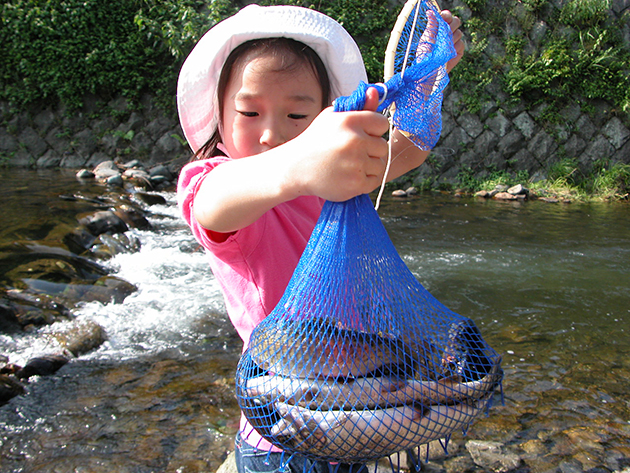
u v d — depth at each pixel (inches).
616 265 241.9
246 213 33.6
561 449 105.4
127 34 459.2
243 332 45.8
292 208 50.3
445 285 209.6
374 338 34.8
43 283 178.5
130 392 126.7
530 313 182.7
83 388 128.3
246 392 35.9
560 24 497.0
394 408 32.0
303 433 32.4
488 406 35.5
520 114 475.5
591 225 330.6
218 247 40.8
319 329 34.0
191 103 48.5
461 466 98.8
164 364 141.5
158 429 111.7
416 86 36.1
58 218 255.9
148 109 461.1
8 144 439.2
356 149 27.7
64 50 436.1
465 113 471.5
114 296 183.8
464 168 467.2
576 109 480.1
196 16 444.5
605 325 173.5
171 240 262.1
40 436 108.6
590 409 121.3
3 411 116.9
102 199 317.4
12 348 142.2
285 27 42.5
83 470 98.3
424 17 44.6
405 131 38.2
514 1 496.1
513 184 459.8
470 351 37.5
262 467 45.3
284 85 41.2
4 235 221.5
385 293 34.9
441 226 315.6
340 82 47.9
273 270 43.6
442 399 33.1
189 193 38.9
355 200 34.5
